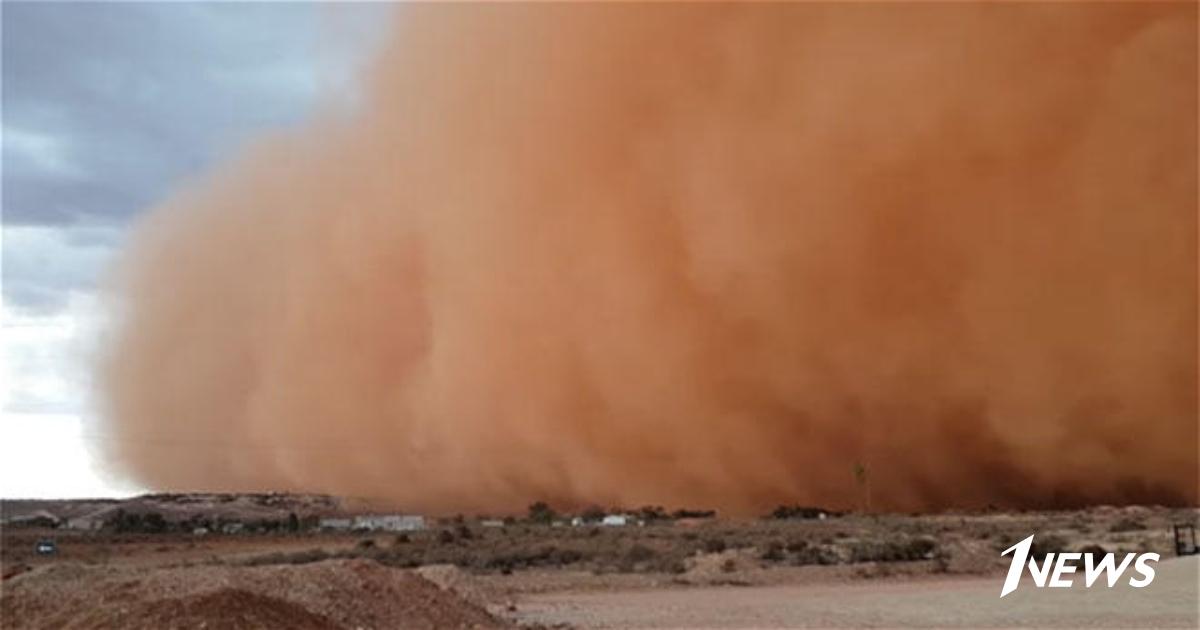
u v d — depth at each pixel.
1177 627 11.72
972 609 14.02
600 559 23.16
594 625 13.16
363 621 11.48
